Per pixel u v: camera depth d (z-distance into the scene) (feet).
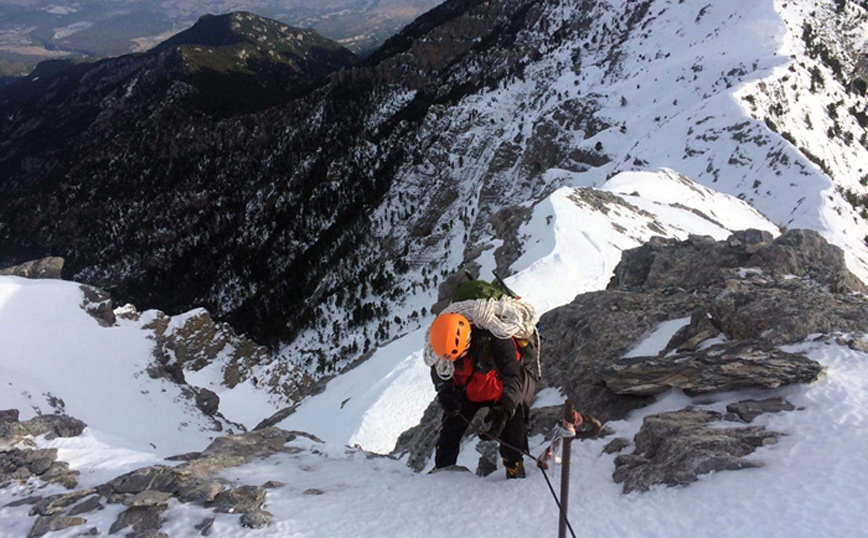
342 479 23.63
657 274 44.01
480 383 19.02
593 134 568.00
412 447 39.40
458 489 21.09
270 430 29.68
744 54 561.02
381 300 577.84
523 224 208.03
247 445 27.22
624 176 292.40
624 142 530.27
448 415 18.94
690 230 217.97
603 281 154.71
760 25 598.75
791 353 23.58
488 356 18.76
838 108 509.76
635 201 236.63
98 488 21.90
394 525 18.67
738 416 20.67
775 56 542.57
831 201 334.44
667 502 17.12
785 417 19.77
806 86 507.71
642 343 32.60
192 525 19.36
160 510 20.10
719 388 22.72
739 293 29.35
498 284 19.90
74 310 91.66
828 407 19.53
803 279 33.40
